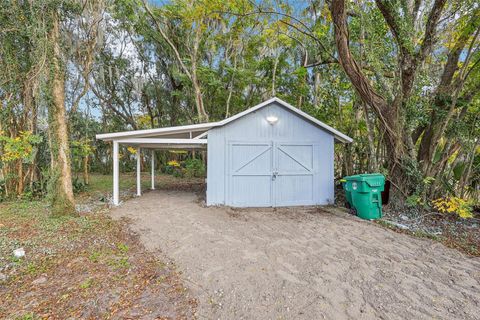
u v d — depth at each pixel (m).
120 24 14.59
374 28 6.68
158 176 16.53
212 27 14.79
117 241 4.54
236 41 14.70
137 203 7.82
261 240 4.47
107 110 18.28
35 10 5.56
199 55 15.85
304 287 2.92
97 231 5.02
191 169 14.71
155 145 8.93
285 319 2.38
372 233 4.93
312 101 13.67
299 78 13.34
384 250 4.06
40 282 3.10
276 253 3.90
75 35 10.02
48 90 5.70
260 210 7.06
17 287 3.00
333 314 2.44
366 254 3.89
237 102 16.55
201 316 2.46
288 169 7.63
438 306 2.56
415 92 6.31
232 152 7.38
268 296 2.76
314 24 10.34
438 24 6.01
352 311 2.48
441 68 7.55
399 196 6.48
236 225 5.42
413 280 3.09
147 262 3.69
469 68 6.25
